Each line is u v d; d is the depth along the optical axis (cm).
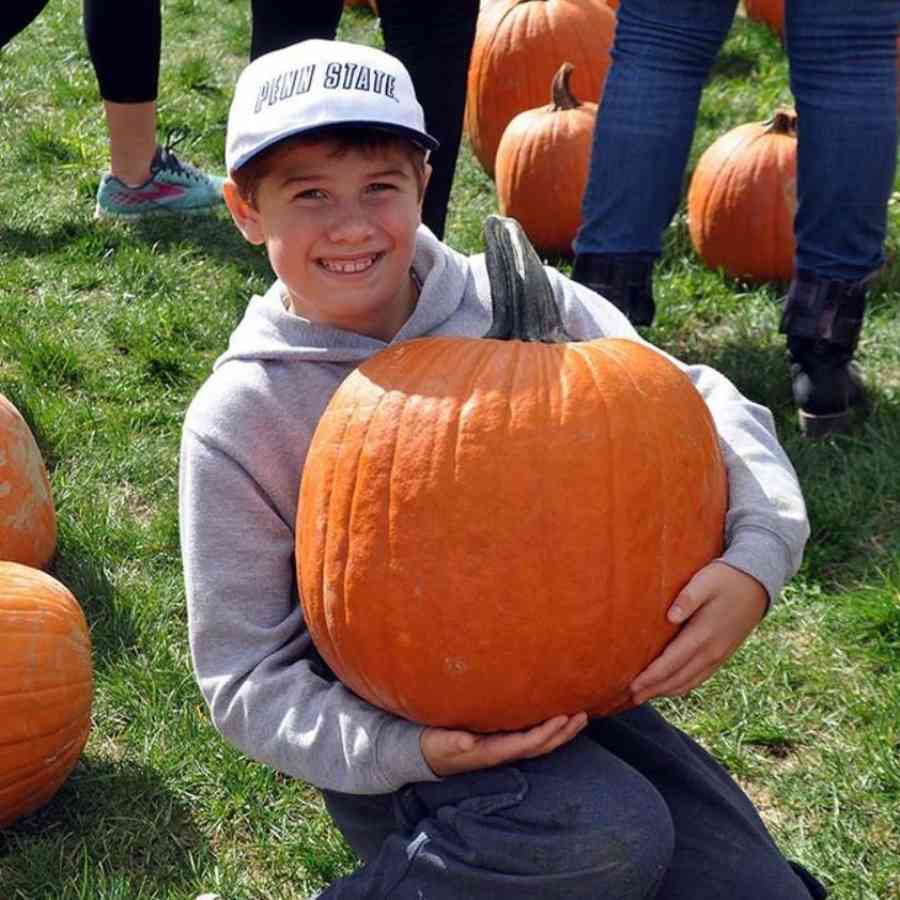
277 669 240
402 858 227
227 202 258
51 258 582
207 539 242
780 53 798
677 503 218
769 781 327
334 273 244
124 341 518
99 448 456
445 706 220
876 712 340
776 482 240
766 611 229
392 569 214
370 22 877
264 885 306
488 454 212
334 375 251
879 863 302
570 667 216
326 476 223
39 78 779
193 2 909
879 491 422
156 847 315
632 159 445
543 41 668
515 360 221
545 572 211
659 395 222
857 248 438
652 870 224
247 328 255
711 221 558
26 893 304
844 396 451
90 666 325
